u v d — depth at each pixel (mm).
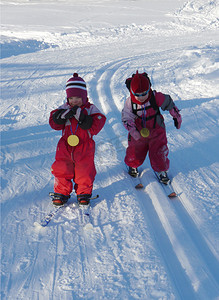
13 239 2652
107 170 3957
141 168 4043
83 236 2701
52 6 32250
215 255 2506
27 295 2096
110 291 2117
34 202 3217
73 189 3502
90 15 26594
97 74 9828
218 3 25703
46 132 5395
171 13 25922
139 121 3420
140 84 3131
